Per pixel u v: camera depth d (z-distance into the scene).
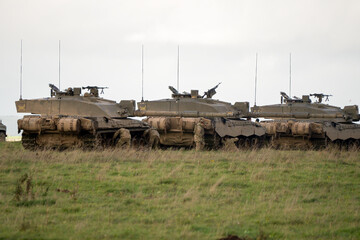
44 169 46.22
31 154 54.66
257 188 39.41
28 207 31.80
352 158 62.44
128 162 52.62
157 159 54.97
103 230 26.95
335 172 49.47
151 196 36.03
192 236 26.00
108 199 34.47
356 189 40.44
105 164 50.19
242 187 40.03
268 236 26.33
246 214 30.81
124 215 30.33
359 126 93.25
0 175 42.47
